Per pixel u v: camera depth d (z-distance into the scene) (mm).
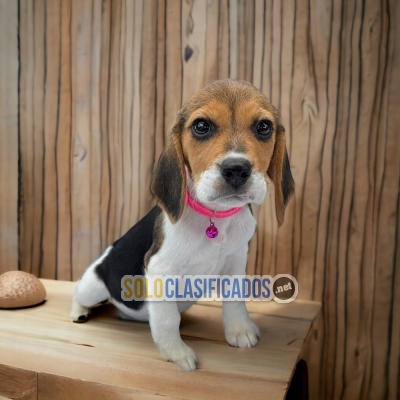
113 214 1657
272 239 1492
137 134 1598
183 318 1319
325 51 1389
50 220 1737
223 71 1487
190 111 973
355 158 1390
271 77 1441
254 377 960
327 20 1379
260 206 1489
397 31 1321
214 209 1035
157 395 918
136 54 1568
